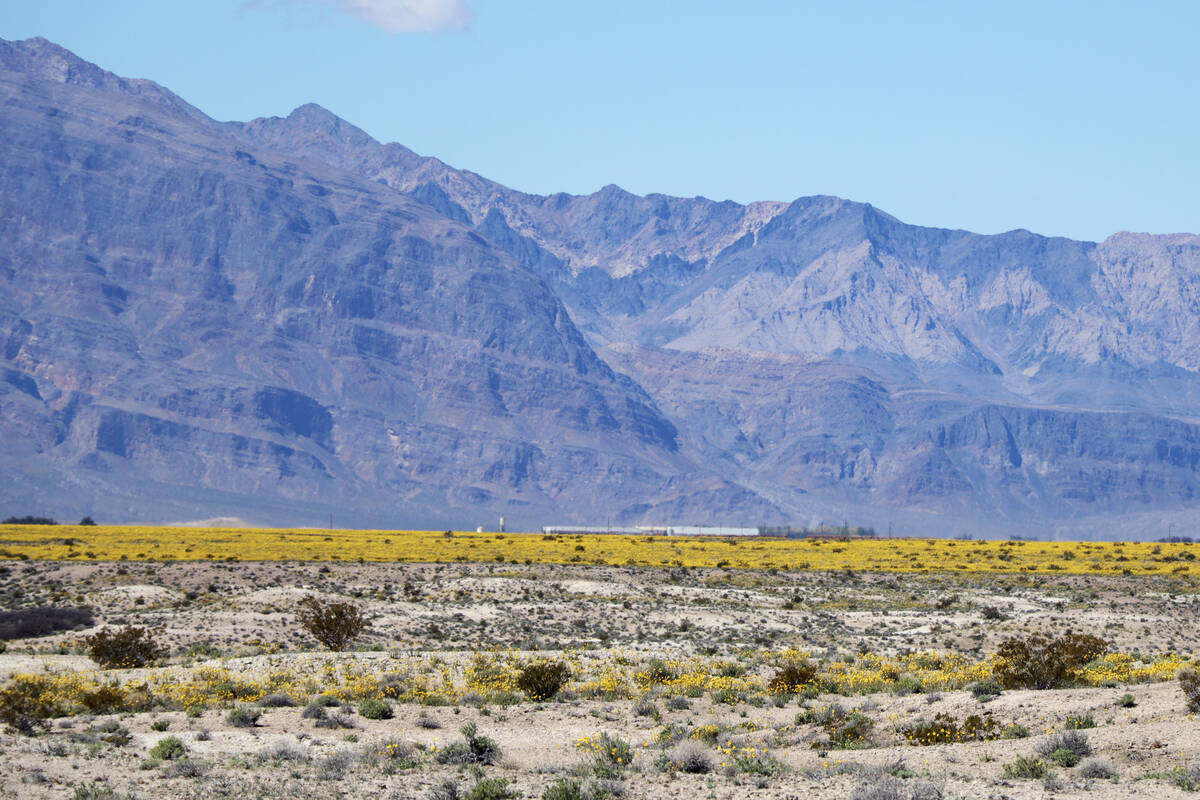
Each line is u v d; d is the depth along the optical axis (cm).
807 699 7456
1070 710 6175
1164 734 5369
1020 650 7481
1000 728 5978
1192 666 8056
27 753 5431
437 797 4728
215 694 7562
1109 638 12075
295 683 8012
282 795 4766
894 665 9619
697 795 4700
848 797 4572
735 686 7994
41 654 10250
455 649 10912
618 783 4822
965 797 4512
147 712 6994
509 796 4728
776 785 4869
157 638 11294
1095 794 4538
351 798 4734
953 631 12769
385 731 6444
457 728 6531
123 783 4900
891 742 5928
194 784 4922
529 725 6625
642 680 8381
